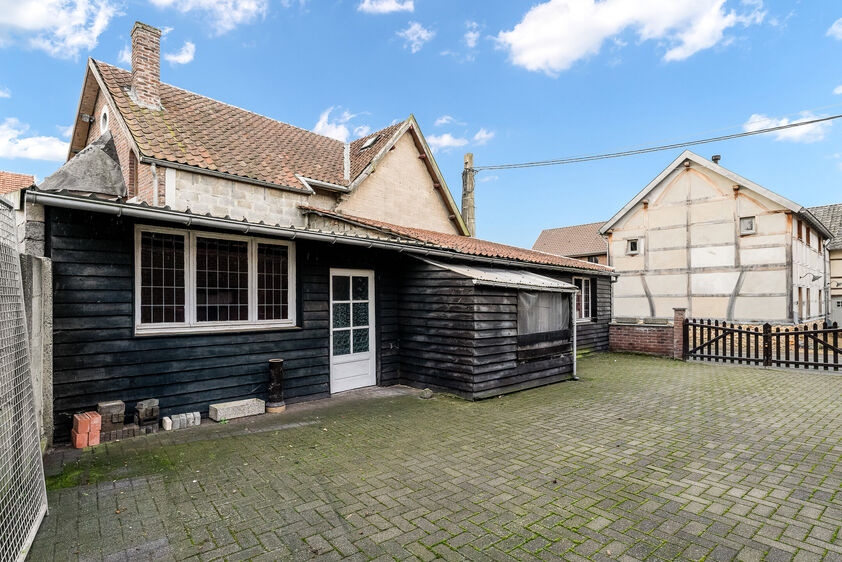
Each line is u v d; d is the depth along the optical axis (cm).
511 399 742
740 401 732
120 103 924
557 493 380
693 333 1215
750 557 285
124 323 530
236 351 625
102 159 719
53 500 354
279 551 288
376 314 830
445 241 997
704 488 392
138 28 969
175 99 1095
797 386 859
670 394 788
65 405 488
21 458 299
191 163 855
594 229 3453
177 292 584
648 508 353
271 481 399
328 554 286
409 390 798
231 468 428
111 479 397
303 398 705
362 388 806
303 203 1057
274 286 688
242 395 631
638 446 505
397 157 1437
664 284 1959
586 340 1330
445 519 333
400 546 296
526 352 827
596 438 533
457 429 567
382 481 402
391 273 850
